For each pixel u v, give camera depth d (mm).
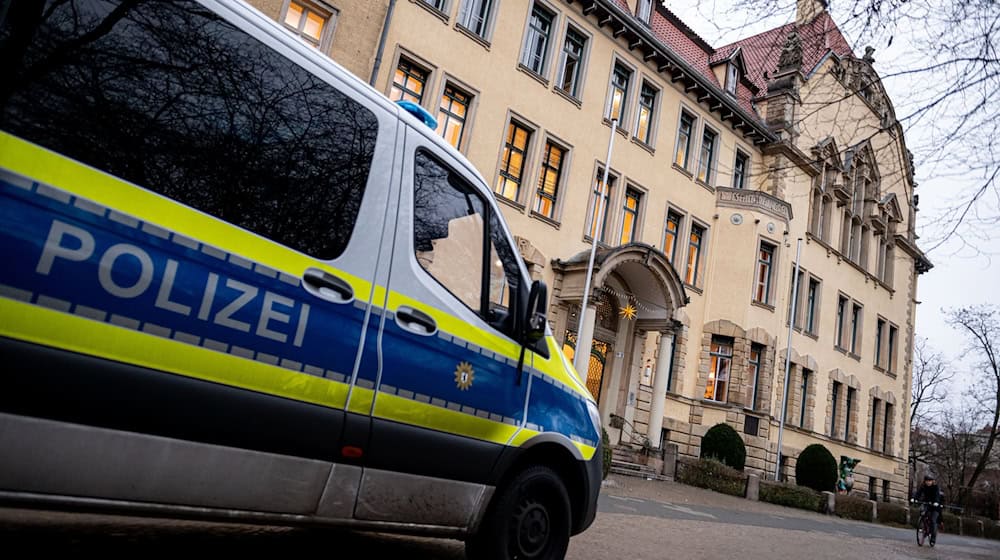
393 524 3125
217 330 2469
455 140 15914
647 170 20125
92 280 2164
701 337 21375
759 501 17750
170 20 2459
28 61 2096
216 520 2514
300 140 2857
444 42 15586
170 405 2328
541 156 17359
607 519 8328
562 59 18359
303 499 2756
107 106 2266
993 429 38312
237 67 2658
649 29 20953
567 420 4137
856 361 29047
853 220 30156
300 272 2766
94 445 2158
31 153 2070
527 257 16672
